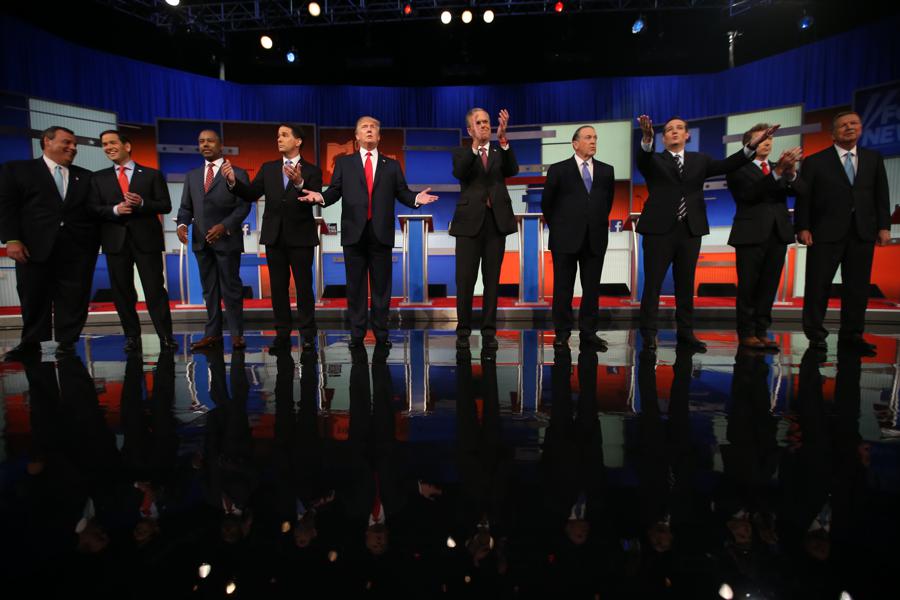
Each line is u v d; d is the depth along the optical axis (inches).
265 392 80.7
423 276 189.3
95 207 116.7
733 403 72.5
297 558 36.3
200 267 123.0
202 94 348.2
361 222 115.3
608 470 50.6
